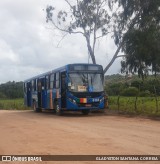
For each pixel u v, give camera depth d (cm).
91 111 3145
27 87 4131
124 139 1349
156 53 3269
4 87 11469
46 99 3241
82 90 2680
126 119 2297
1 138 1508
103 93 2744
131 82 6303
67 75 2678
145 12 3350
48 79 3155
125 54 3441
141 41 3253
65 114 3034
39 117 2750
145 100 4106
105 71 3653
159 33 3244
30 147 1245
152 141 1291
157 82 4331
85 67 2719
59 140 1377
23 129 1817
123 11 3441
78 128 1788
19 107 5947
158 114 2494
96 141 1318
